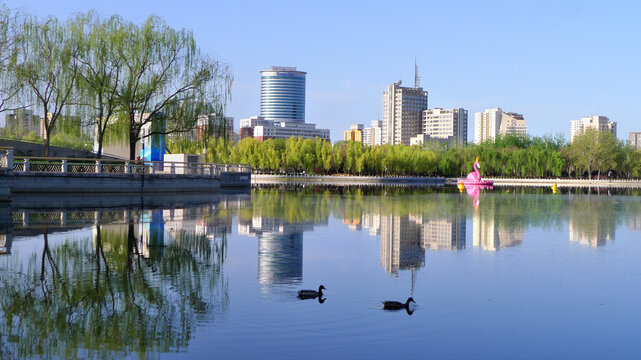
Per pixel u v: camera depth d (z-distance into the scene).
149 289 13.54
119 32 45.69
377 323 11.20
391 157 129.75
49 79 42.91
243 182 67.44
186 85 50.69
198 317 11.37
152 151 58.03
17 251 18.00
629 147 150.38
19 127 44.78
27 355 9.20
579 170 146.75
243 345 9.84
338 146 129.12
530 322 11.48
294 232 25.02
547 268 17.22
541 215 35.69
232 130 63.47
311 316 11.58
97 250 18.45
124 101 46.34
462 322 11.40
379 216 33.56
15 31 41.41
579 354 9.75
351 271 16.30
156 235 22.25
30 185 38.00
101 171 42.59
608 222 31.31
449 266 17.38
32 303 12.16
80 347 9.61
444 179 130.88
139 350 9.52
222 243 20.98
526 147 179.12
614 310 12.48
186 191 50.41
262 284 14.30
